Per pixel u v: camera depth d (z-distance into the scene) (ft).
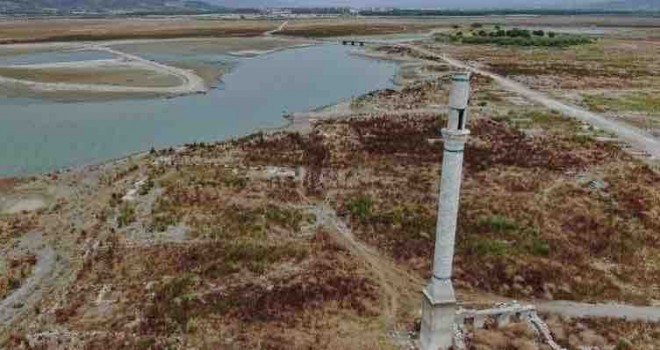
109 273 81.30
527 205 108.27
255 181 121.29
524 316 70.44
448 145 57.47
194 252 87.15
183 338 66.03
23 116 185.98
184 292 75.92
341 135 161.68
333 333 67.46
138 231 95.30
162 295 74.79
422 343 64.69
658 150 148.97
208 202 108.06
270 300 74.23
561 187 118.62
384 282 79.87
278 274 81.51
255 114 197.98
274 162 135.95
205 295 75.25
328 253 88.28
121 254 86.89
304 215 103.09
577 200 111.34
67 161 141.28
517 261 85.92
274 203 108.88
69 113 192.24
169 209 104.17
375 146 149.59
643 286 80.84
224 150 146.72
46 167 136.05
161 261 84.53
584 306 75.25
